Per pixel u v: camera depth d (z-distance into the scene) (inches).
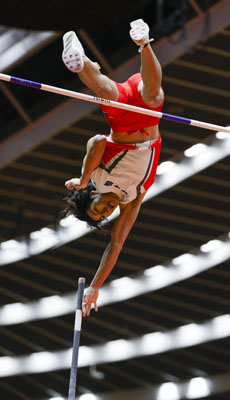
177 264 822.5
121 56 534.3
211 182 664.4
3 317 954.1
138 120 210.2
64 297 927.7
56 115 599.8
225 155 621.9
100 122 591.8
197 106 575.8
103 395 1080.8
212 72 530.0
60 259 840.3
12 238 821.9
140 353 962.7
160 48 522.6
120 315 929.5
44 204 751.1
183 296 866.8
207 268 788.6
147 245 796.0
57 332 987.9
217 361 960.3
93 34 524.7
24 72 569.9
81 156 652.1
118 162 213.2
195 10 495.5
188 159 655.8
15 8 444.1
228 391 970.7
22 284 912.3
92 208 217.6
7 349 1046.4
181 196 689.6
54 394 1101.7
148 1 485.1
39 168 677.9
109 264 226.4
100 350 997.2
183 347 926.4
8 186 720.3
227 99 560.4
